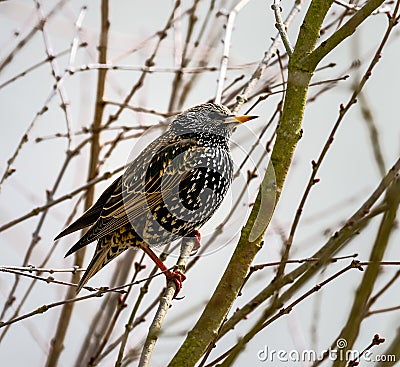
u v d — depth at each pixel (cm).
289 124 866
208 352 753
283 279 711
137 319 1019
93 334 1188
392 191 592
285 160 860
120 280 1149
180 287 1000
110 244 1077
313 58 868
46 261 1085
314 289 764
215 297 830
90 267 1077
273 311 640
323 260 639
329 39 856
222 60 1134
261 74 1090
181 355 821
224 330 747
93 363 1023
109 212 1047
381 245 589
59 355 1159
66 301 845
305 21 890
